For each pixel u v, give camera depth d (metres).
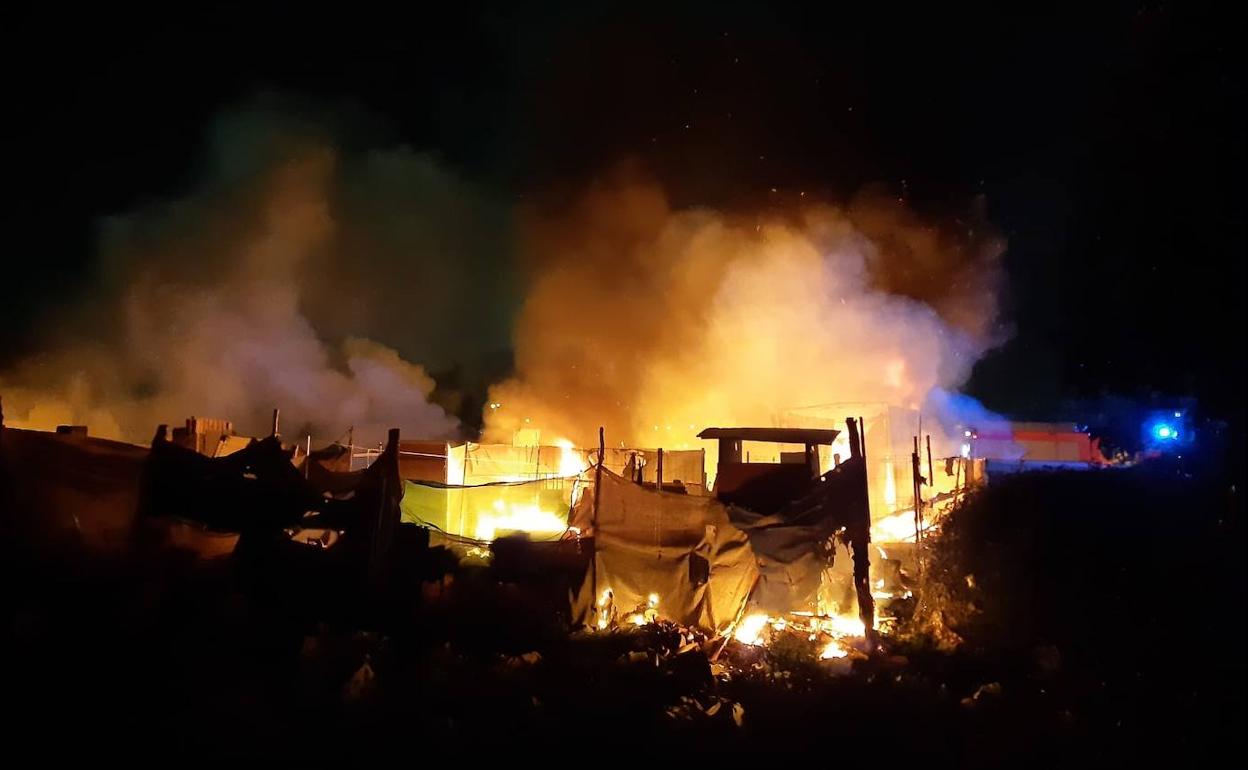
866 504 11.82
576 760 6.43
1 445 9.30
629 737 6.90
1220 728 6.98
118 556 9.66
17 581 8.63
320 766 5.96
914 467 14.49
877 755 6.88
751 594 11.67
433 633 9.75
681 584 11.58
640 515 11.85
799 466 13.27
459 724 6.85
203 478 10.30
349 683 7.32
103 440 10.29
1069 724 7.38
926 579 12.48
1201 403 10.79
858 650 10.60
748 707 8.06
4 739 5.85
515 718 7.10
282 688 7.26
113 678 6.95
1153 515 10.91
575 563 12.22
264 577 10.08
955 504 15.42
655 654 9.41
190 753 5.92
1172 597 9.29
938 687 8.82
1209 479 10.48
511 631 10.24
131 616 8.19
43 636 7.47
